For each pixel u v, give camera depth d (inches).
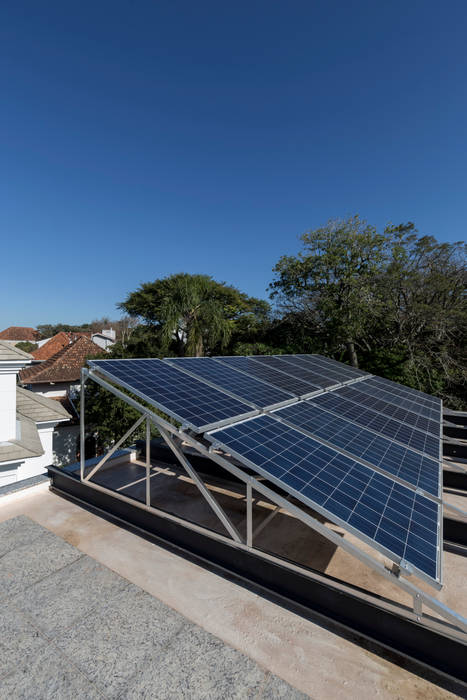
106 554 180.4
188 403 185.3
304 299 815.1
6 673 112.5
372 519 118.7
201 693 106.5
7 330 2652.6
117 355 781.3
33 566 170.6
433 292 689.0
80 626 133.1
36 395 603.8
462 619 100.0
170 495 258.2
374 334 754.2
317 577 133.5
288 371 356.2
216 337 639.8
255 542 199.6
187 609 142.5
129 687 108.2
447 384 645.9
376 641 118.0
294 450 159.3
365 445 192.1
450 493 274.4
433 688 108.8
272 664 117.6
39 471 494.3
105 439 723.4
